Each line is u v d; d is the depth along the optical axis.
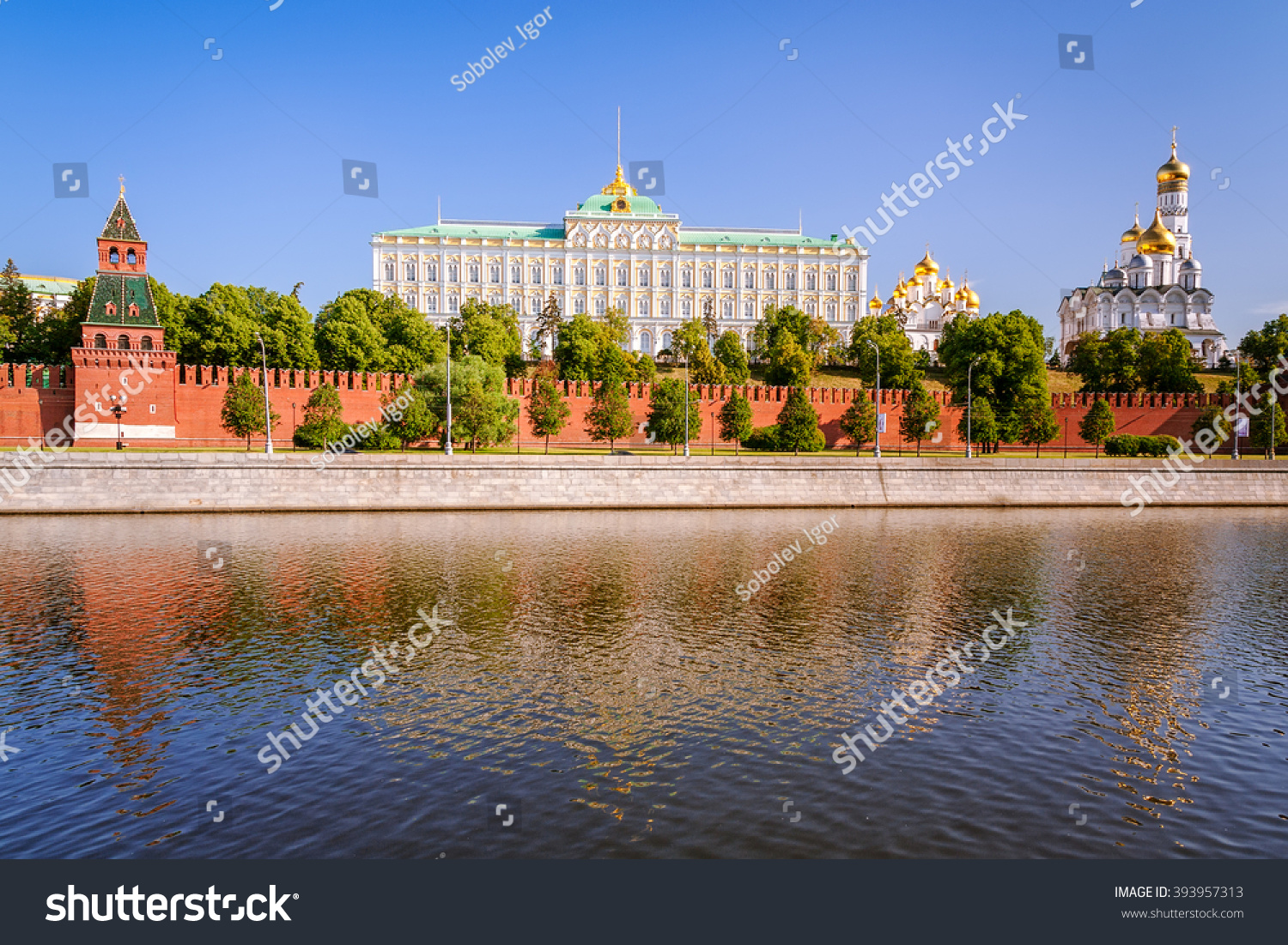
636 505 64.56
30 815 17.81
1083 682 25.91
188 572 39.19
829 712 23.38
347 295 101.69
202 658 27.25
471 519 57.62
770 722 22.61
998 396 102.00
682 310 188.50
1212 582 39.50
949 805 18.41
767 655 28.11
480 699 24.06
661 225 187.00
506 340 124.00
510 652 28.08
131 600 34.19
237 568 40.19
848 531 54.31
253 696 24.16
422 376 79.25
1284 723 22.98
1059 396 99.75
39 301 146.00
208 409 78.69
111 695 24.14
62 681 25.25
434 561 42.34
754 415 95.31
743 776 19.55
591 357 116.69
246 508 58.84
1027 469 70.38
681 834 17.20
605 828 17.36
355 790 18.80
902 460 70.25
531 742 21.20
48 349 94.44
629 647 28.77
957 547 48.72
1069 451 98.31
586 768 19.84
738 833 17.30
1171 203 150.00
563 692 24.62
